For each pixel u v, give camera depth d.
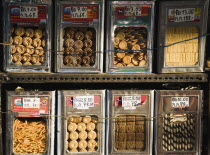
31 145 2.34
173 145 2.42
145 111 2.34
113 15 2.24
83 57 2.31
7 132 2.29
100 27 2.24
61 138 2.32
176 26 2.28
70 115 2.30
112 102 2.31
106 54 2.29
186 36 2.31
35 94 2.27
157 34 2.33
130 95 2.32
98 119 2.33
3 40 2.23
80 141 2.37
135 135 2.40
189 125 2.41
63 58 2.31
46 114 2.29
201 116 2.38
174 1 2.24
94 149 2.40
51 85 2.65
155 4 2.34
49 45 2.25
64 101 2.29
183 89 2.46
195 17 2.27
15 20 2.22
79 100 2.30
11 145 2.30
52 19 2.28
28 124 2.37
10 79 2.25
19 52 2.26
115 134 2.39
